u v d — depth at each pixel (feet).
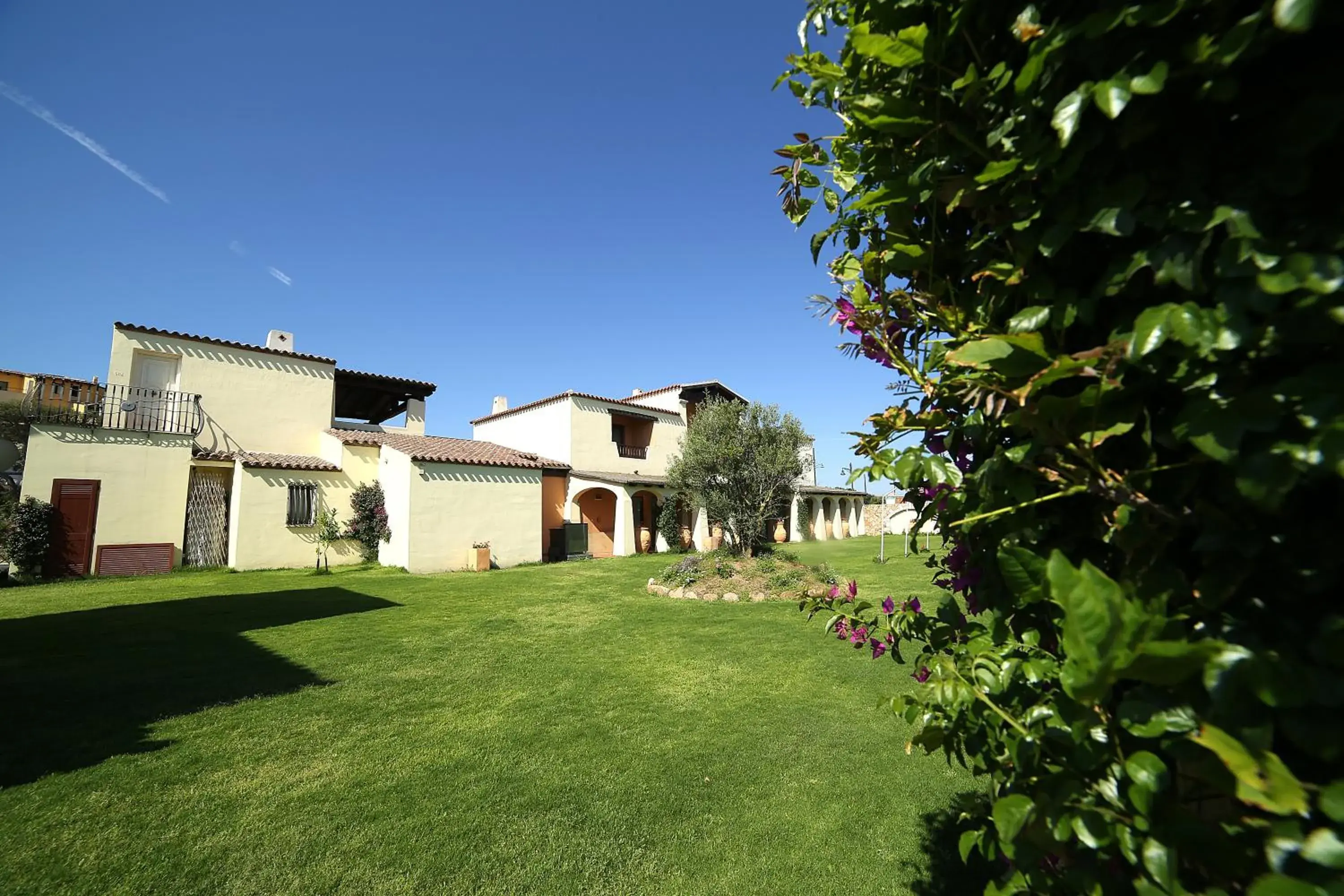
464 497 51.85
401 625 26.48
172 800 10.88
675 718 15.06
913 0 3.26
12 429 44.80
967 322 3.56
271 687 17.31
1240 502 2.24
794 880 8.66
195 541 48.47
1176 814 2.19
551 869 8.95
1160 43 2.30
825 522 100.94
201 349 50.96
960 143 3.30
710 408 47.98
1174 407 2.47
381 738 13.73
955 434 3.79
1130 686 2.61
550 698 16.55
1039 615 3.21
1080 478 2.65
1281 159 2.15
